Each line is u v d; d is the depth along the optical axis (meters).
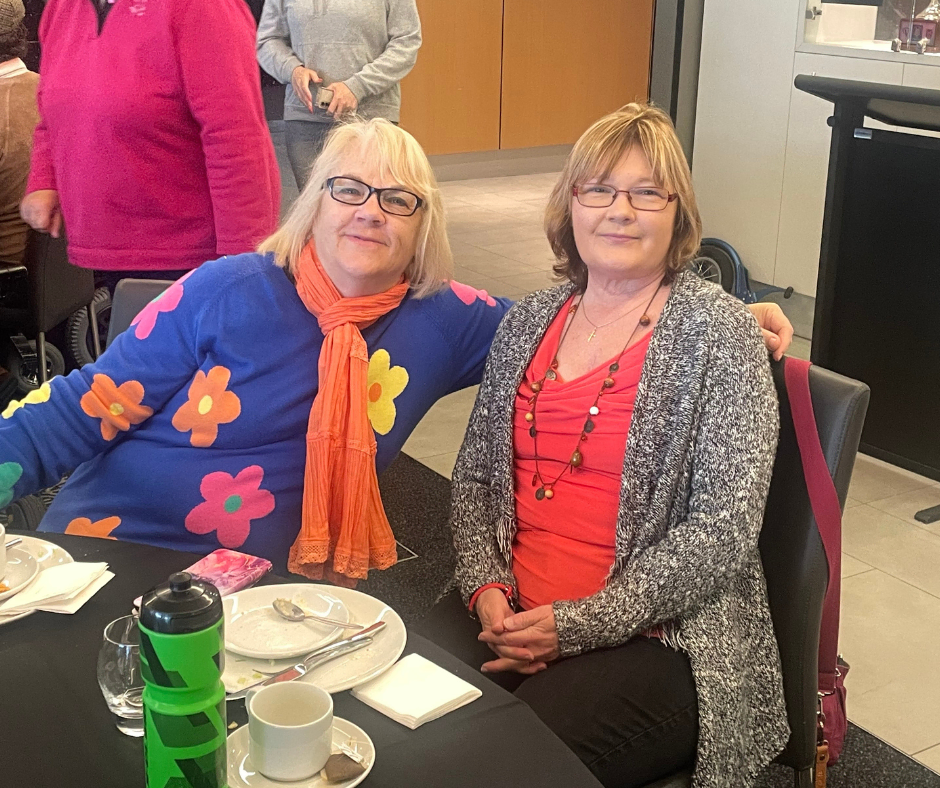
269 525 1.74
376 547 1.77
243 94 2.33
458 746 1.05
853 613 2.61
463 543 1.73
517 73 8.21
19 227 3.30
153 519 1.74
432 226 1.76
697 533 1.51
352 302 1.72
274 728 0.96
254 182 2.39
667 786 1.48
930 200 3.03
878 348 3.27
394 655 1.18
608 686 1.46
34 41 3.81
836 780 2.03
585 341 1.70
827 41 4.75
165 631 0.86
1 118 3.21
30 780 0.98
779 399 1.58
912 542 2.97
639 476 1.57
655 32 5.14
